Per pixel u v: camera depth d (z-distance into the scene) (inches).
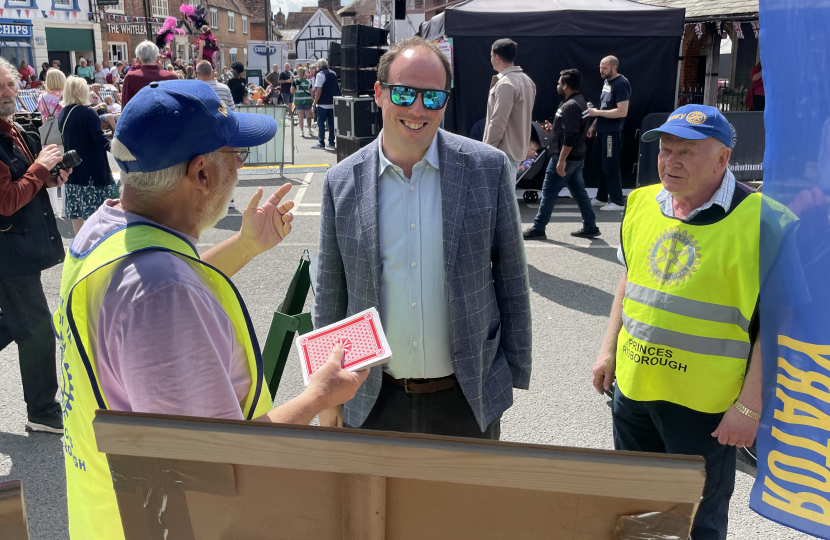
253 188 404.5
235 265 77.8
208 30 627.5
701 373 81.6
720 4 420.2
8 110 128.1
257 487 41.9
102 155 257.3
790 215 70.2
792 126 68.6
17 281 130.5
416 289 83.7
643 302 86.3
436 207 83.7
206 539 43.3
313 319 91.6
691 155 79.0
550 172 283.0
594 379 100.5
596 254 269.3
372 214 83.6
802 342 70.9
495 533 40.8
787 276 71.4
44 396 139.5
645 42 364.2
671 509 38.1
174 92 52.1
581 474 38.3
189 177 53.2
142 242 50.5
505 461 38.8
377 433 40.0
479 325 84.0
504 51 243.0
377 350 64.7
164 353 47.5
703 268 80.4
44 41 1173.7
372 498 41.0
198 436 41.1
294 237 293.1
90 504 52.7
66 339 53.0
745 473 127.5
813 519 72.2
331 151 576.1
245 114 60.2
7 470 127.6
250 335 55.4
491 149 86.1
